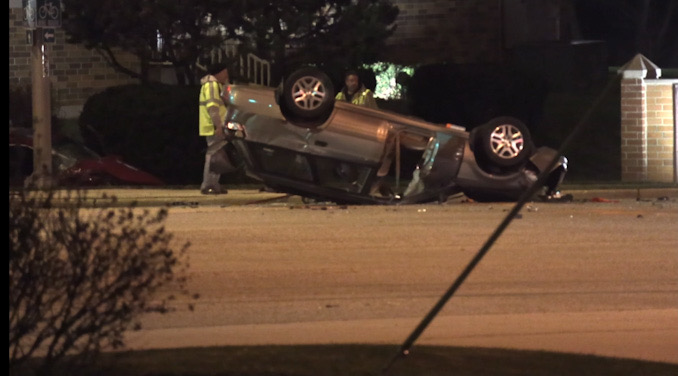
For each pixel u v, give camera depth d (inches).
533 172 1412.4
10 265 514.6
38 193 554.6
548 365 607.8
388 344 658.8
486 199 1439.5
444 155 1381.6
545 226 1229.1
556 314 773.3
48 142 1550.2
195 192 1635.1
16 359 521.7
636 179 1884.8
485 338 689.6
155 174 1914.4
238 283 880.9
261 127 1349.7
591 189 1672.0
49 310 555.2
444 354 631.2
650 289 871.7
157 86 1979.6
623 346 670.5
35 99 1550.2
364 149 1363.2
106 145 1913.1
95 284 524.7
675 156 1868.8
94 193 1579.7
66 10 1994.3
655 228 1221.1
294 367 585.9
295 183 1384.1
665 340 689.0
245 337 684.7
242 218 1291.8
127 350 605.9
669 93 1871.3
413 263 981.8
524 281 901.2
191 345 655.8
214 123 1528.1
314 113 1333.7
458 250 1055.0
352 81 1530.5
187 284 873.5
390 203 1421.0
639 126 1875.0
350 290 859.4
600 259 1008.9
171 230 1173.7
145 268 542.9
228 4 1990.7
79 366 536.4
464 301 819.4
